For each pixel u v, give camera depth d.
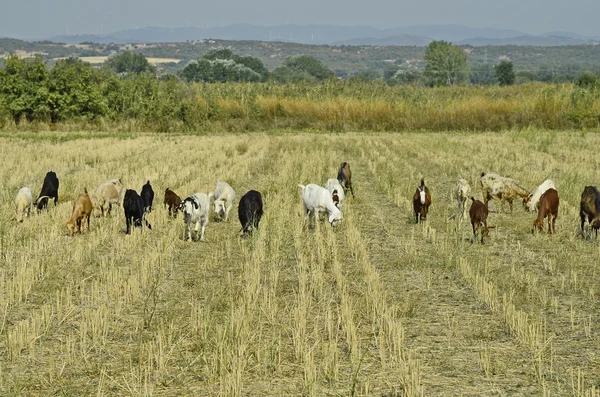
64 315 11.03
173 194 19.14
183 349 9.66
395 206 21.03
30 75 51.28
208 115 52.94
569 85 56.50
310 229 17.88
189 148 35.62
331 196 17.19
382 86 58.25
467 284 12.95
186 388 8.48
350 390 8.23
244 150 35.81
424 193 18.03
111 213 19.39
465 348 9.78
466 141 38.78
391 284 12.97
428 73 154.88
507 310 10.83
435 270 13.94
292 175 24.80
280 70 167.12
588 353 9.56
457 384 8.57
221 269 14.02
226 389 8.18
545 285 12.91
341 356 9.46
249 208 16.69
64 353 9.56
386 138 42.50
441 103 52.72
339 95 54.00
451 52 158.25
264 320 10.85
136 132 49.25
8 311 11.27
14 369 8.99
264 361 9.11
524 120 49.50
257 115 52.88
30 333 10.10
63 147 34.94
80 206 16.69
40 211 19.38
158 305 11.59
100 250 15.44
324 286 12.72
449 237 16.89
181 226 17.88
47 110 50.91
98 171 26.16
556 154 32.78
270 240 15.60
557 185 22.97
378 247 15.87
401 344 9.70
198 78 130.12
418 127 50.44
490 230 17.73
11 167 27.36
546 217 18.91
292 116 52.88
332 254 14.94
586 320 10.93
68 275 13.34
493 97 57.09
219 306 11.48
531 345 9.70
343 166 21.98
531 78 162.25
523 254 15.25
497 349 9.71
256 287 12.23
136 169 26.72
